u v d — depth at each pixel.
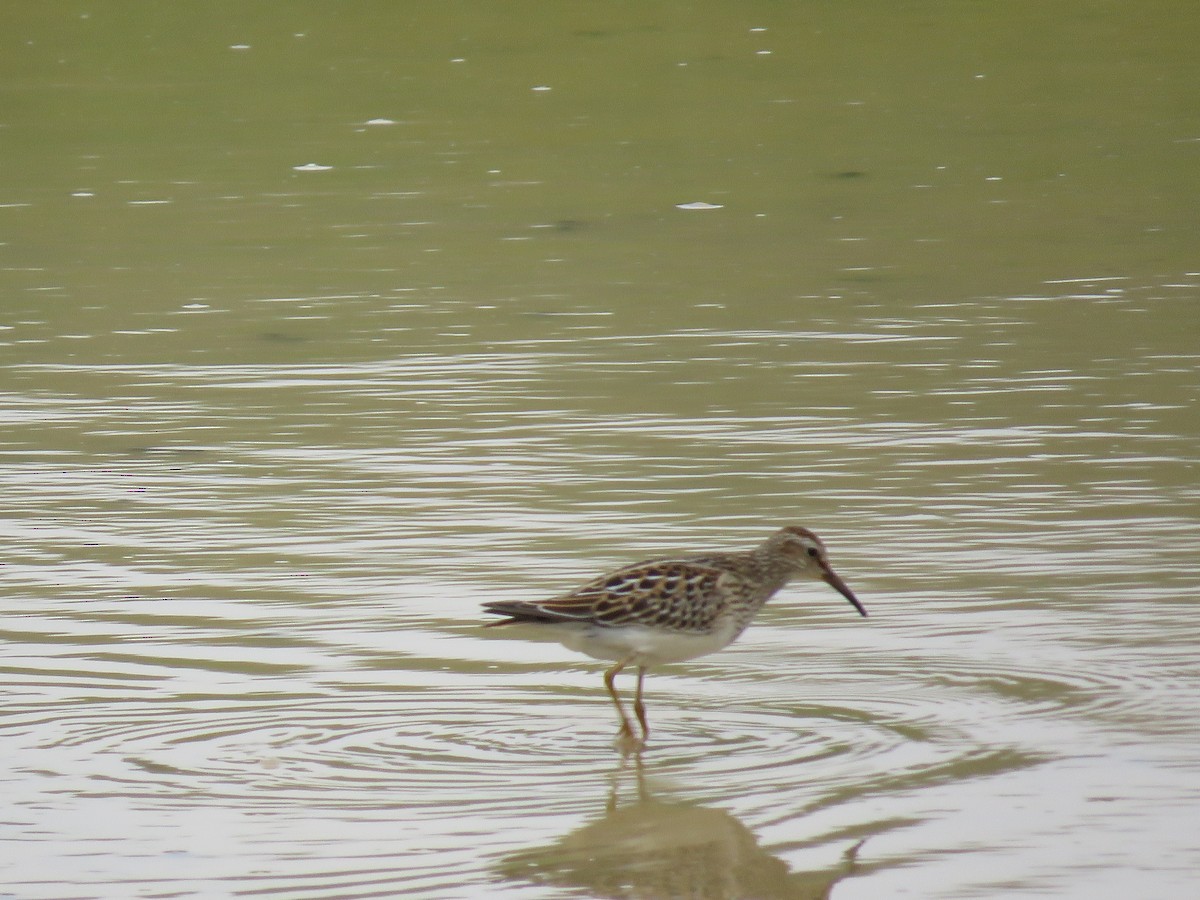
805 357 16.81
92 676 10.50
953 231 20.91
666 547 12.38
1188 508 12.80
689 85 27.55
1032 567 11.84
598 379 16.36
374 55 29.56
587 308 18.56
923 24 30.48
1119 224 20.92
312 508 13.42
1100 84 26.98
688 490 13.53
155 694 10.23
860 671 10.45
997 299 18.39
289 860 8.20
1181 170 22.97
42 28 31.41
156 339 17.88
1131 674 10.17
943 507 12.99
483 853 8.26
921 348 16.95
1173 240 20.23
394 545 12.62
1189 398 15.25
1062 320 17.62
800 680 10.38
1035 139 24.59
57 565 12.38
